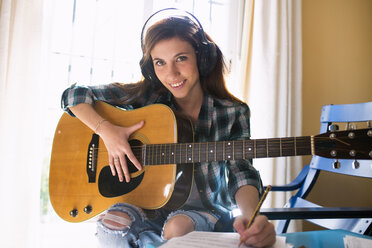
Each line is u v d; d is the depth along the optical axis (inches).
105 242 45.6
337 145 39.4
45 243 85.0
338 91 106.0
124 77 91.7
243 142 45.9
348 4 109.7
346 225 52.7
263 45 93.6
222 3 99.9
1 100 73.5
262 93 92.6
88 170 56.9
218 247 32.0
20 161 76.1
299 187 74.3
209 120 56.7
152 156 51.7
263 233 32.7
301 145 41.8
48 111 87.3
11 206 74.8
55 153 59.3
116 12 91.9
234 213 51.8
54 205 57.5
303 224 96.4
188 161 49.5
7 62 76.4
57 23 87.8
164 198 50.2
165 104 59.9
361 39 110.1
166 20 53.1
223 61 59.4
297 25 98.0
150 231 48.7
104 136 54.1
